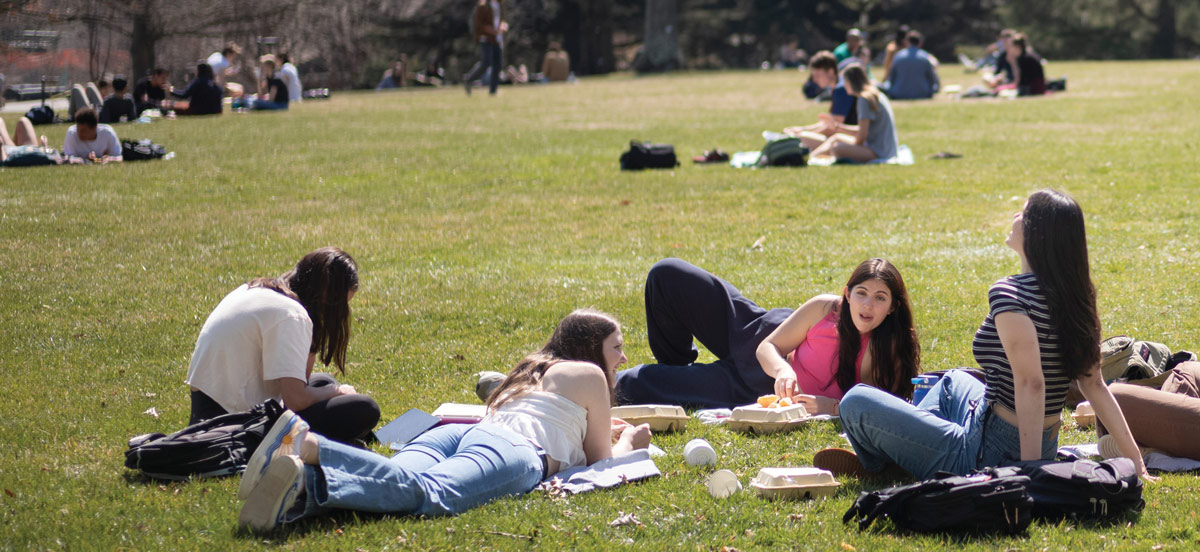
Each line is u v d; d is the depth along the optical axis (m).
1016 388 4.80
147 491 5.13
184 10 47.22
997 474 4.61
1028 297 4.77
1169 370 5.92
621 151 19.27
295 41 51.47
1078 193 13.59
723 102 30.48
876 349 6.08
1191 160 15.80
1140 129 20.20
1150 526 4.61
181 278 10.21
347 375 7.39
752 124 23.55
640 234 12.01
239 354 5.61
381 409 6.64
